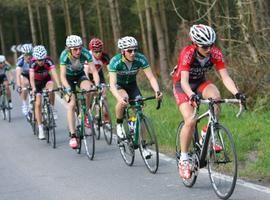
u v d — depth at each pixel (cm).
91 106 1672
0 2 5766
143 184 1116
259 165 1170
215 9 2633
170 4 4084
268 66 2022
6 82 2320
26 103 2098
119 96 1206
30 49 1992
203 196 988
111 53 5616
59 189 1132
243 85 2047
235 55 2170
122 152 1348
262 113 1827
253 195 965
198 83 1052
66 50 1516
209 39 938
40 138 1773
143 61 1260
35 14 7500
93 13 5981
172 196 1007
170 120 1802
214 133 941
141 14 4200
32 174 1299
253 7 2069
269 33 2053
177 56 3109
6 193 1137
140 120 1224
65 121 2172
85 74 1575
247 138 1421
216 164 960
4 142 1819
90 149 1427
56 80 1677
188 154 1036
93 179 1198
